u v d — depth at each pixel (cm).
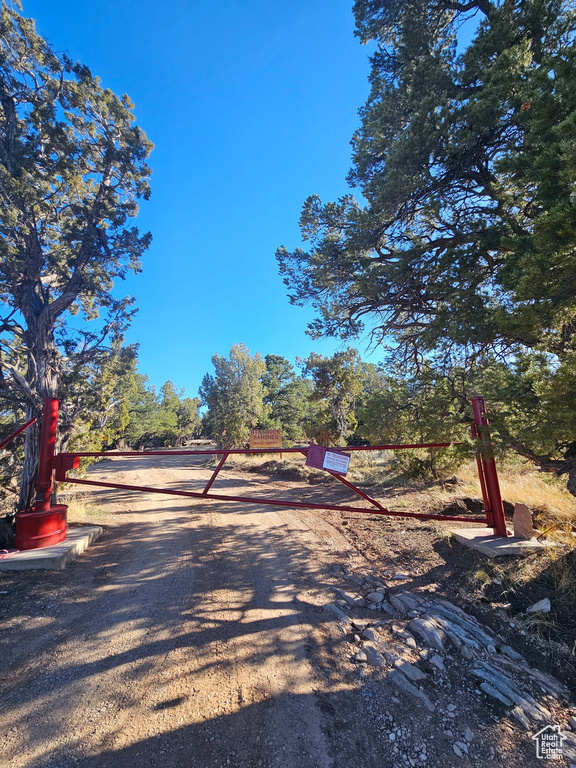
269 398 4981
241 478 1580
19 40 814
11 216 714
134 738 227
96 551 608
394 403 937
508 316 421
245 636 340
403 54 861
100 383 1122
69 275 899
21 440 985
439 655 299
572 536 439
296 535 665
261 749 219
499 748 215
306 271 1008
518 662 285
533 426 411
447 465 989
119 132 964
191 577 488
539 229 345
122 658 309
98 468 2764
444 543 531
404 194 724
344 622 359
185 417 7475
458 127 662
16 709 251
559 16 637
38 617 380
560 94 389
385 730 233
